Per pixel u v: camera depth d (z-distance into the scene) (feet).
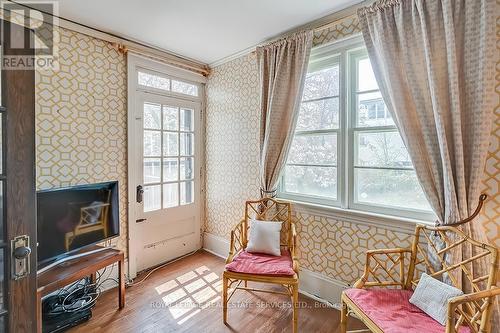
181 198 10.02
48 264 5.66
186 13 6.64
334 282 6.95
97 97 7.47
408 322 4.14
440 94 4.94
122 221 8.15
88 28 7.21
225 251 9.96
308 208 7.43
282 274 5.71
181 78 9.75
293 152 8.12
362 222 6.45
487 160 4.84
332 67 7.25
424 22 5.05
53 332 5.60
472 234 4.69
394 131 6.23
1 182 3.50
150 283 8.03
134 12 6.56
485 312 3.66
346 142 6.85
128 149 8.18
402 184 6.15
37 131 6.37
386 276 6.11
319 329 5.95
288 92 7.57
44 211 5.61
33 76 3.76
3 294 3.56
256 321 6.22
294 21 7.11
